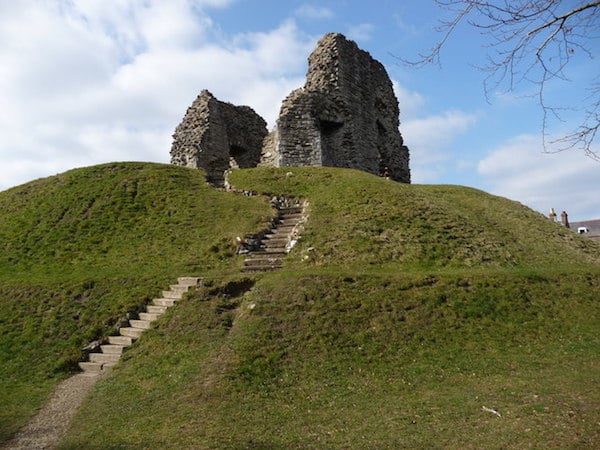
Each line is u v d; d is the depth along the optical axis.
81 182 25.80
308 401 9.96
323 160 31.80
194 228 21.41
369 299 14.05
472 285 15.30
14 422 9.70
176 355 12.19
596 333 13.51
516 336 13.12
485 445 7.52
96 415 9.77
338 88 32.06
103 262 19.03
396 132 38.62
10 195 25.84
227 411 9.51
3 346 13.48
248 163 36.09
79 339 13.65
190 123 33.25
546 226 24.42
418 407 9.38
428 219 20.97
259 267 17.45
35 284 16.58
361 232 19.52
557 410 8.56
